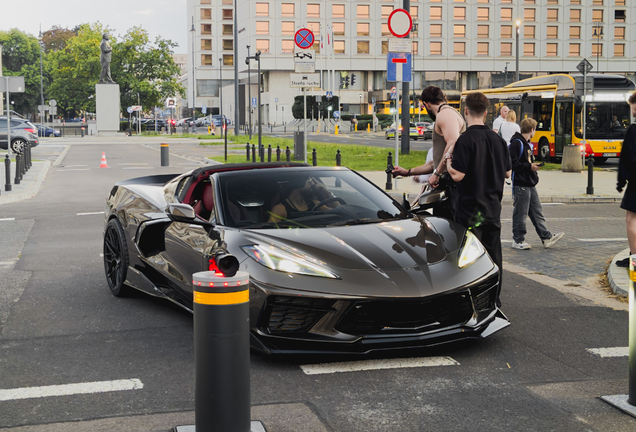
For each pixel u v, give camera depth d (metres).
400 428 3.34
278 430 3.33
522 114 26.28
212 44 102.81
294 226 4.95
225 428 3.02
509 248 8.81
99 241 9.18
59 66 79.50
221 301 2.99
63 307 5.84
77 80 74.19
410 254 4.51
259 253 4.42
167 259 5.43
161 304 5.97
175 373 4.18
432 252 4.58
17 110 104.81
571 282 6.82
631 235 6.63
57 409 3.61
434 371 4.20
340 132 67.62
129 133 57.56
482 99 5.44
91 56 71.69
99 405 3.67
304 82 15.45
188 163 25.34
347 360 4.40
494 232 5.53
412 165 23.31
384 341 4.16
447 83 88.38
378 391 3.86
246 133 58.72
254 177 5.48
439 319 4.33
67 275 7.12
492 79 88.81
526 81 26.69
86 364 4.35
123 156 29.44
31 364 4.36
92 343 4.81
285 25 89.44
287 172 5.61
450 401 3.70
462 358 4.45
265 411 3.57
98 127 52.84
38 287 6.58
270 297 4.20
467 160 5.34
